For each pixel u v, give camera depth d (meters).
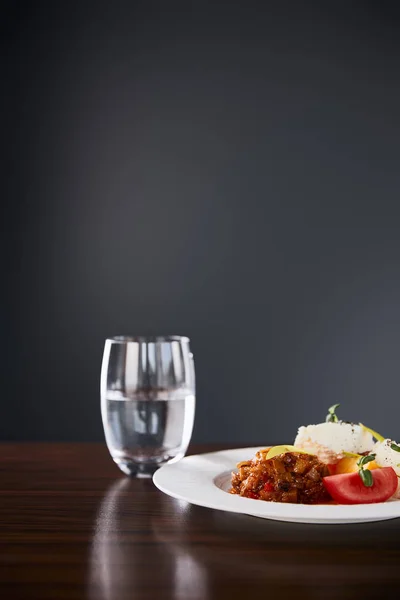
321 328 4.02
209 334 4.04
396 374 4.00
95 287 4.04
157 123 4.03
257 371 4.04
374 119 4.02
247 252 4.02
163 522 1.03
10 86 4.02
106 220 4.03
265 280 4.02
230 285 4.03
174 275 4.04
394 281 4.00
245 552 0.90
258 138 4.02
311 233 4.02
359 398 4.02
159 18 4.03
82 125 4.02
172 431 1.25
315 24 4.03
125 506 1.11
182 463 1.23
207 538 0.95
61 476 1.30
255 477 1.07
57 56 4.02
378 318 4.00
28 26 4.02
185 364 1.26
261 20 4.04
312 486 1.07
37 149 4.02
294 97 4.03
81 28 4.03
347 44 4.02
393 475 1.09
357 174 4.02
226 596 0.76
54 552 0.89
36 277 4.02
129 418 1.24
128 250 4.03
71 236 4.03
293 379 4.03
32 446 1.60
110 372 1.25
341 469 1.17
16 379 4.04
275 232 4.02
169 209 4.03
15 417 4.04
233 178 4.02
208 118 4.03
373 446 1.23
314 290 4.02
